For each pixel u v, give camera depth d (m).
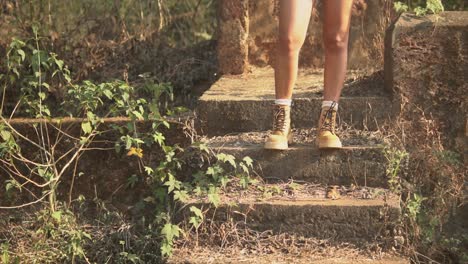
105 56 8.04
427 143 6.89
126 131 7.04
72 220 6.88
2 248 6.77
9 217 7.07
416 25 6.86
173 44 8.30
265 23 8.00
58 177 6.89
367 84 7.23
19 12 8.04
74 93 7.05
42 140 7.00
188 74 8.05
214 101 7.00
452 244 6.72
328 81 6.63
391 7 7.86
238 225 6.46
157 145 7.00
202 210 6.48
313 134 6.89
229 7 7.88
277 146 6.60
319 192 6.57
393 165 6.59
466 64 6.86
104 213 7.02
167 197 6.82
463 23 6.85
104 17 8.13
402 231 6.46
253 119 6.98
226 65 7.90
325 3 6.59
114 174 7.07
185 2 8.53
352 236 6.36
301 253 6.30
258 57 8.02
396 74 6.88
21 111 7.66
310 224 6.39
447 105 6.90
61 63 7.14
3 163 7.11
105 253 6.75
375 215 6.34
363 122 6.91
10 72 7.72
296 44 6.56
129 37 8.12
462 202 6.86
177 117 7.16
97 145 7.06
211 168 6.64
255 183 6.63
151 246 6.68
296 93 7.16
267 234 6.42
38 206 7.09
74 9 8.16
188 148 6.82
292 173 6.66
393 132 6.88
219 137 6.96
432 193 6.87
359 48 7.90
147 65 8.07
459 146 6.92
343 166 6.62
